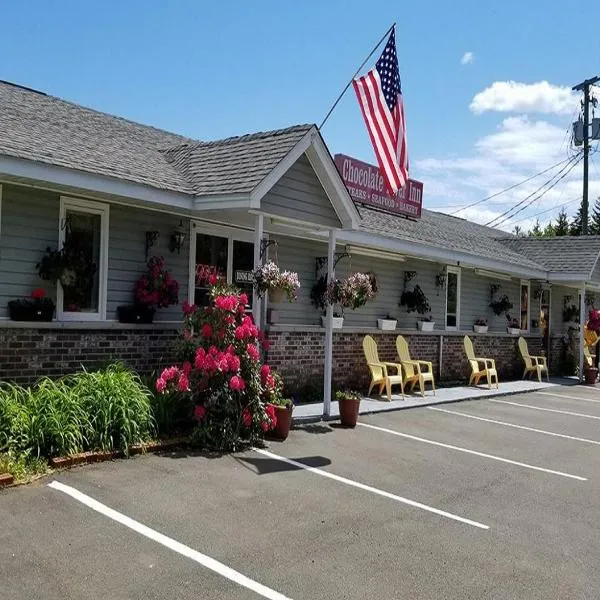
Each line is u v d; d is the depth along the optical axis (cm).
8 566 409
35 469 581
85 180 761
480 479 729
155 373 870
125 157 898
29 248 808
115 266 902
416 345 1514
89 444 643
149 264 929
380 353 1394
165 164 976
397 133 1105
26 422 607
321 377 1212
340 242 1258
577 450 939
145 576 414
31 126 835
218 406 748
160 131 1245
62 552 435
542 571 476
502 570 472
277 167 857
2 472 551
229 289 805
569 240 2133
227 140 1023
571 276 1942
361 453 798
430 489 670
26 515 489
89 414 656
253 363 782
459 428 1036
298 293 1223
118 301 906
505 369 1897
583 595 439
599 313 2055
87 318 867
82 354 836
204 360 733
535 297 2070
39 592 381
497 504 638
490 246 1928
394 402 1216
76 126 956
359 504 597
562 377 2106
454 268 1694
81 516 498
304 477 666
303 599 403
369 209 1506
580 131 3003
